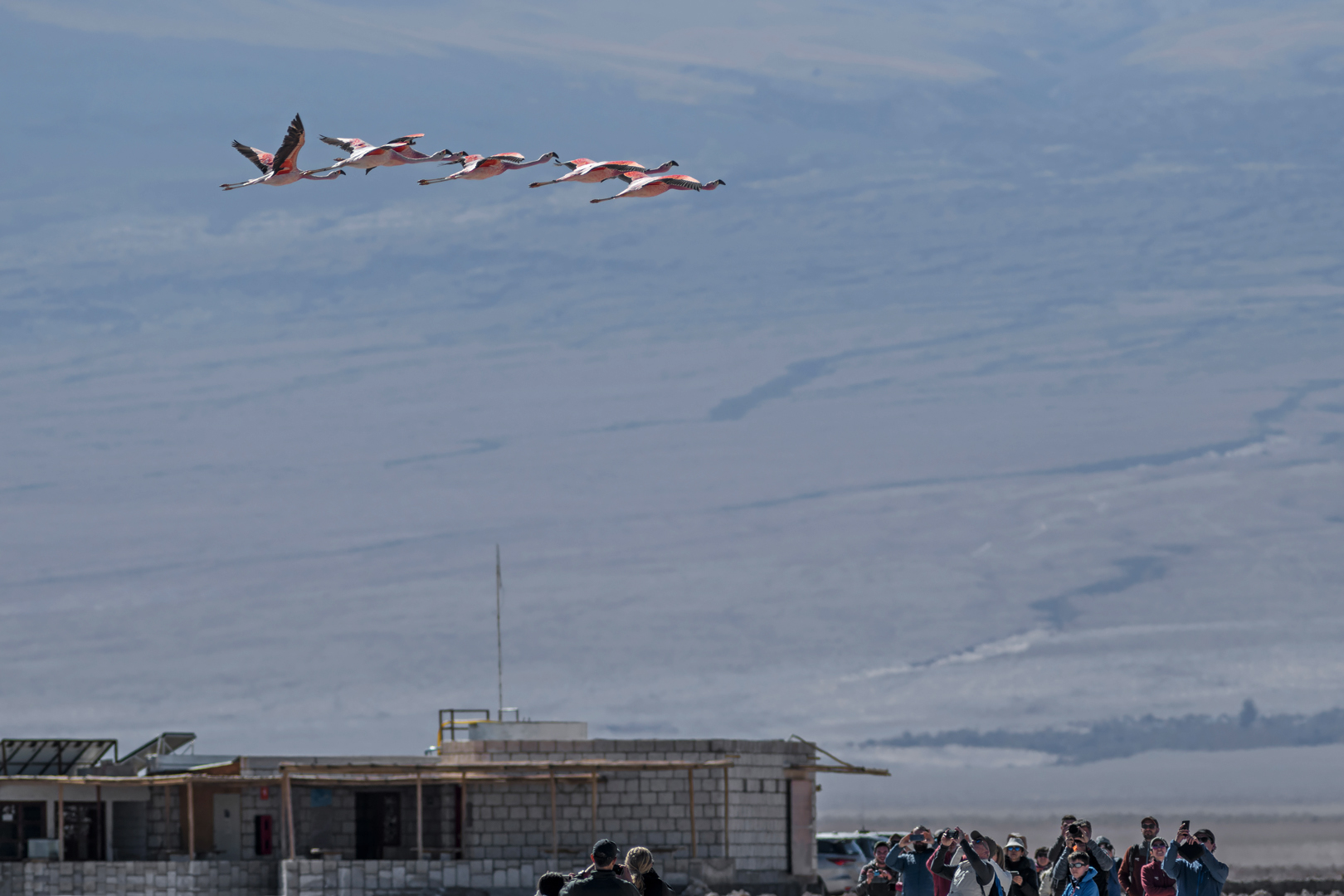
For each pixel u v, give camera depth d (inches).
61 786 5012.3
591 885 1606.8
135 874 4746.6
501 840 4982.8
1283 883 4658.0
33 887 4793.3
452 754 5073.8
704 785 4965.6
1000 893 2257.6
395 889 4478.3
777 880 5012.3
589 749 5007.4
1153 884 2358.5
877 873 2935.5
